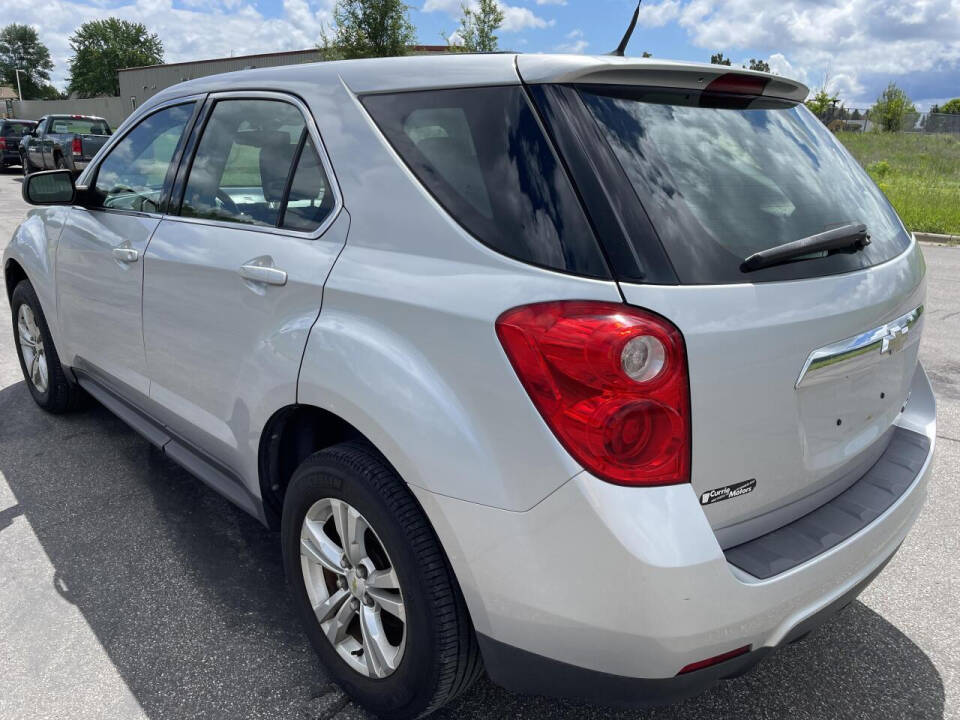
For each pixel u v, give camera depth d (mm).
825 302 1856
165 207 2938
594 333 1577
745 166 1960
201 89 2938
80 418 4320
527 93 1865
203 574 2877
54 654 2426
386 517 1919
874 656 2516
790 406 1812
